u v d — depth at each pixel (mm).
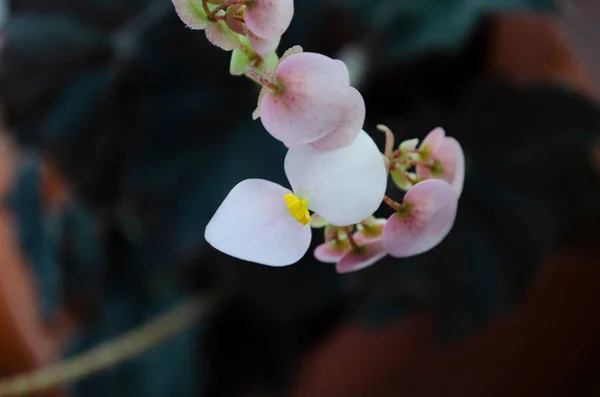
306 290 463
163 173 449
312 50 458
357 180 230
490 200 490
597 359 586
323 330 524
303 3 453
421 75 497
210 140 458
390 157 243
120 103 454
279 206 233
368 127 469
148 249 510
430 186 235
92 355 460
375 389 552
